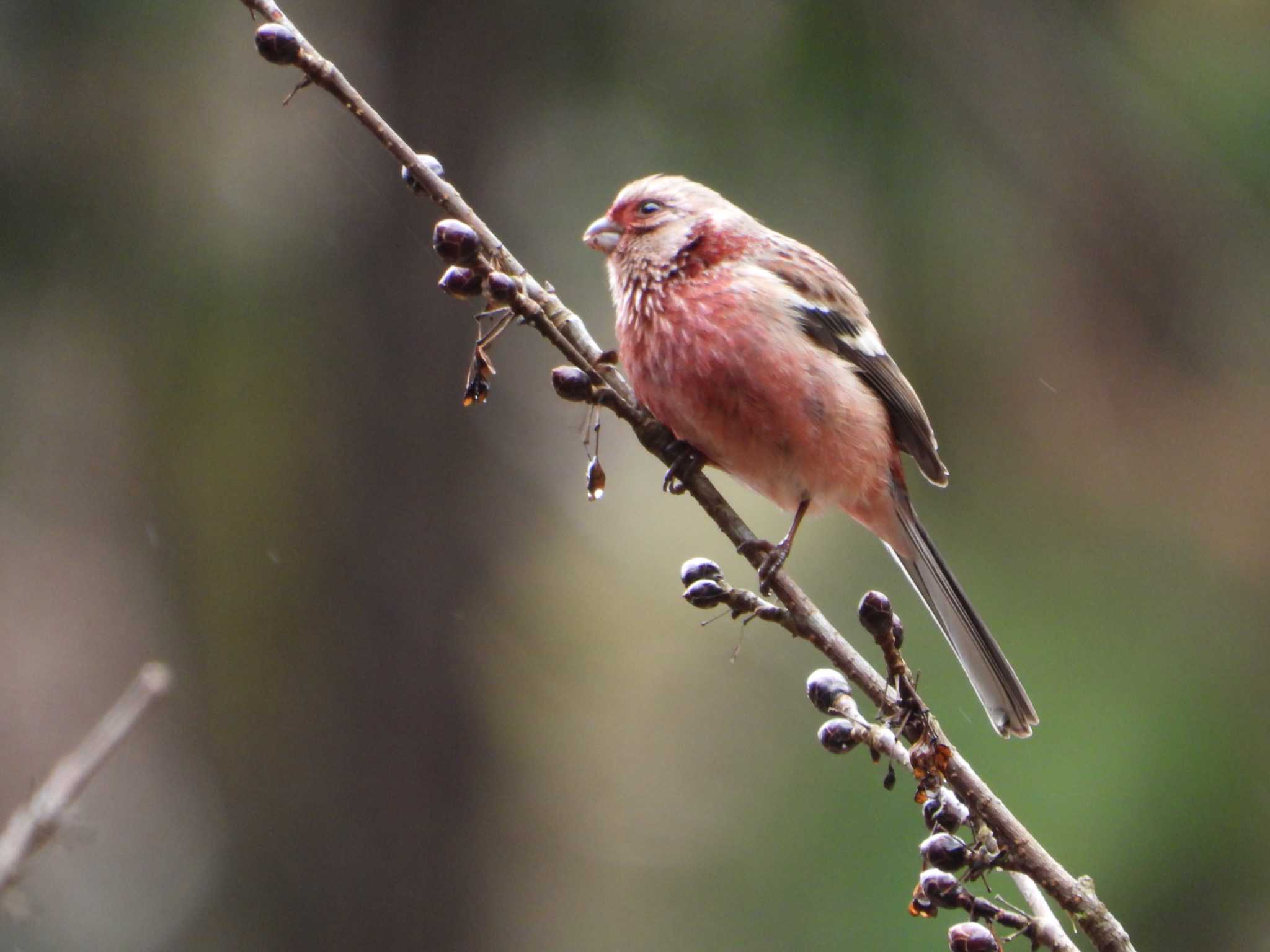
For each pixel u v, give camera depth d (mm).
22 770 14664
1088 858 10234
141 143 11641
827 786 11414
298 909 12727
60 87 11445
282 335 12188
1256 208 11406
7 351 11766
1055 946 4723
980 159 11398
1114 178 11375
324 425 12508
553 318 6242
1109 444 11242
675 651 13375
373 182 12555
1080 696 10625
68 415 12156
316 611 12727
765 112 11250
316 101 12508
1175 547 11062
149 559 13039
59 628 14531
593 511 14125
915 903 4910
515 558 13359
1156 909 10281
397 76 12523
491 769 12930
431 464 12789
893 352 11148
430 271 12734
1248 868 10242
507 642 13180
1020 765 10516
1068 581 10977
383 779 12797
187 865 14062
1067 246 11367
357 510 12688
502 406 13438
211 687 12805
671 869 12367
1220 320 11305
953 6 11375
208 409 12125
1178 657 10664
